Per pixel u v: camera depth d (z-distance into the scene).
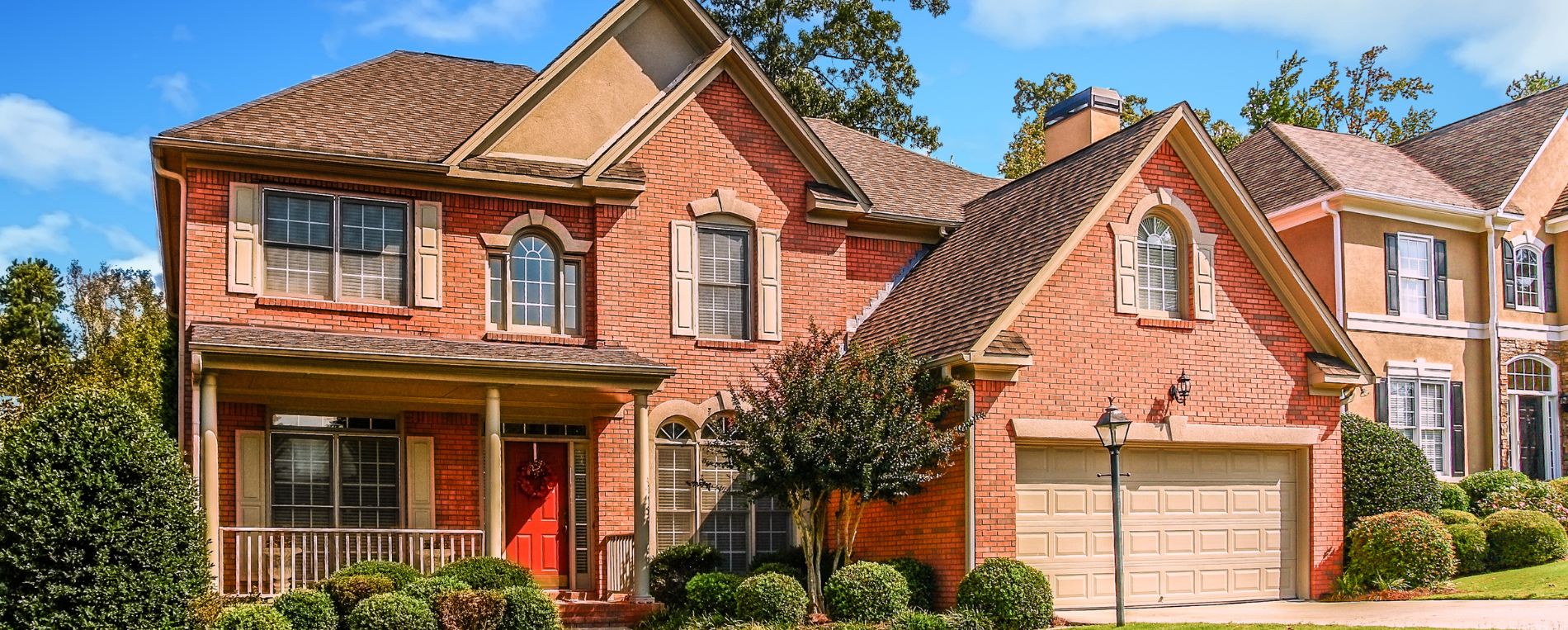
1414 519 20.69
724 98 21.94
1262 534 20.89
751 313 21.72
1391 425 27.70
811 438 17.80
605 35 21.89
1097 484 19.69
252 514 18.91
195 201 18.91
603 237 20.91
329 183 19.67
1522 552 21.59
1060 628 17.25
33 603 14.42
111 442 15.19
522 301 20.73
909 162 26.30
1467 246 29.39
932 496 19.19
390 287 19.92
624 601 18.77
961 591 17.84
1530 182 30.27
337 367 17.23
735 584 17.73
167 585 15.15
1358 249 27.78
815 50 42.66
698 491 21.06
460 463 20.19
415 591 16.02
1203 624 16.77
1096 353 19.62
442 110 22.05
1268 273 21.30
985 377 18.70
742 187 21.84
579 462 21.00
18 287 49.75
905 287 22.73
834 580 17.52
